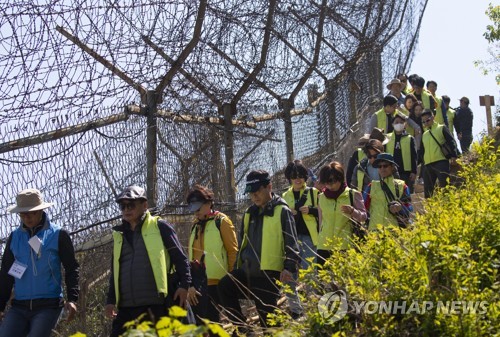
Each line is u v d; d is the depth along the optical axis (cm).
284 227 775
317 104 1331
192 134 996
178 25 895
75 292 742
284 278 758
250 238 785
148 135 916
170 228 704
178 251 698
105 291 900
